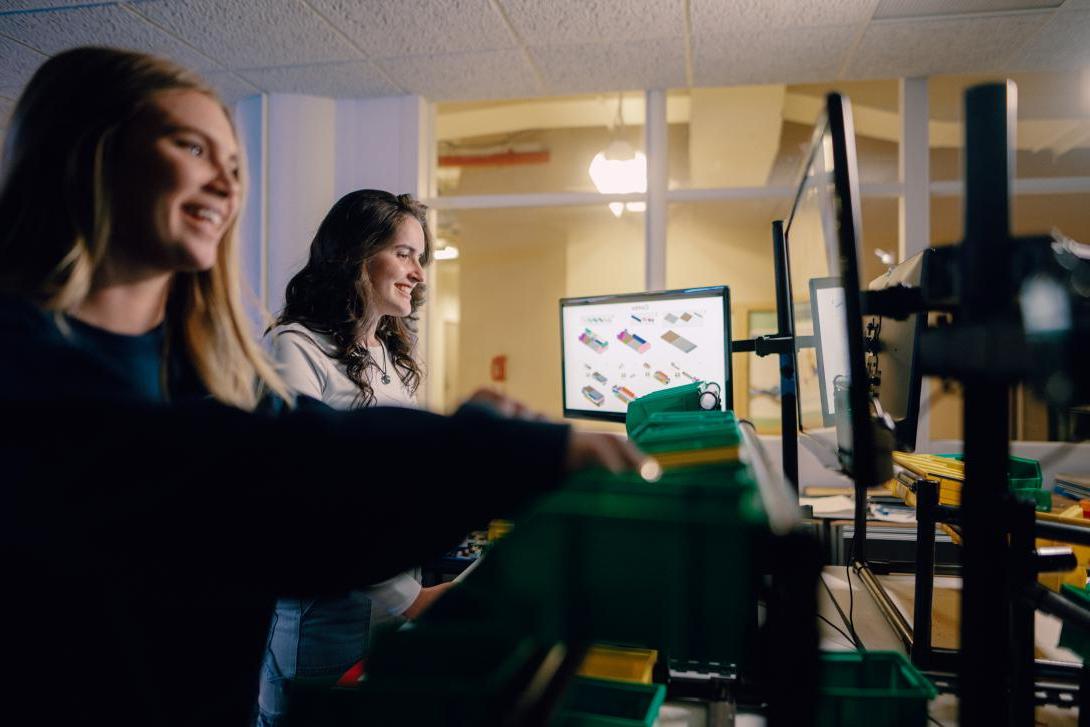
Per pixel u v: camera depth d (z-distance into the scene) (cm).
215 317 75
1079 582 105
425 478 46
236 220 74
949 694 82
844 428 65
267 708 111
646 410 100
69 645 51
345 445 47
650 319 137
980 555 53
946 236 411
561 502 53
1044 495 117
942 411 342
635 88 295
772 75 279
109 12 232
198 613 59
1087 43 247
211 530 46
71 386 48
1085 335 55
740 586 50
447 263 763
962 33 241
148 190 59
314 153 308
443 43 255
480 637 53
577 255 574
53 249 57
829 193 65
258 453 47
